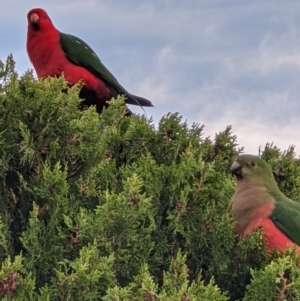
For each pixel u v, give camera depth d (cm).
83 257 645
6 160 705
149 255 756
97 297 659
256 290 704
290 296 705
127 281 720
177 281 678
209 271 779
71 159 745
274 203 904
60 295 645
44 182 695
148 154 826
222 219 774
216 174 836
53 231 687
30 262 670
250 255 791
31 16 1072
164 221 777
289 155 1043
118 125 884
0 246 684
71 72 1063
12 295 625
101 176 776
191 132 922
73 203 730
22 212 712
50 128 726
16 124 720
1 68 761
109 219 693
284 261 709
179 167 784
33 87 739
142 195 704
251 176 931
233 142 976
